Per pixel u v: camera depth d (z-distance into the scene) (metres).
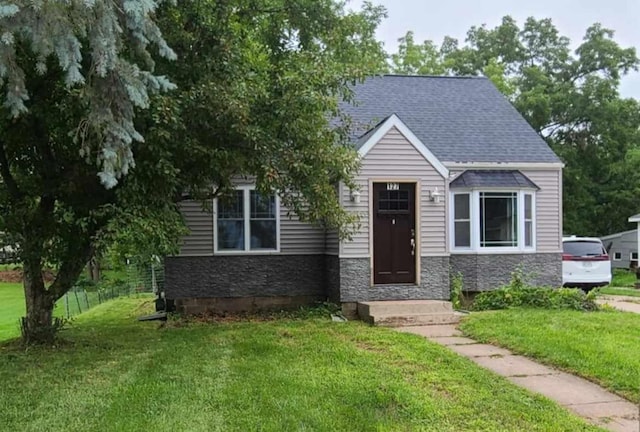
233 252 12.20
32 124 7.69
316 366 6.78
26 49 6.23
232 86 8.28
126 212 7.14
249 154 8.26
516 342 8.02
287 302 12.40
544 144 14.59
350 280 11.27
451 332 9.36
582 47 30.86
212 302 12.11
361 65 9.77
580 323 9.32
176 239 8.39
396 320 10.31
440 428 4.79
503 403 5.40
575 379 6.36
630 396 5.70
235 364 6.93
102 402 5.55
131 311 14.03
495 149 14.13
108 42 5.41
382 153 11.46
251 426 4.83
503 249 13.38
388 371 6.50
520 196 13.46
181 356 7.45
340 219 9.15
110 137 5.94
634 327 8.98
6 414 5.25
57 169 8.14
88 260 8.84
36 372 6.78
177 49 8.32
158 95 6.83
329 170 9.12
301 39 11.05
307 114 8.72
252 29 10.75
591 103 29.14
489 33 32.69
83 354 7.74
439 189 11.70
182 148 7.72
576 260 15.61
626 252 26.77
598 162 30.09
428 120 15.11
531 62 32.19
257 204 12.36
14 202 8.16
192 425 4.86
